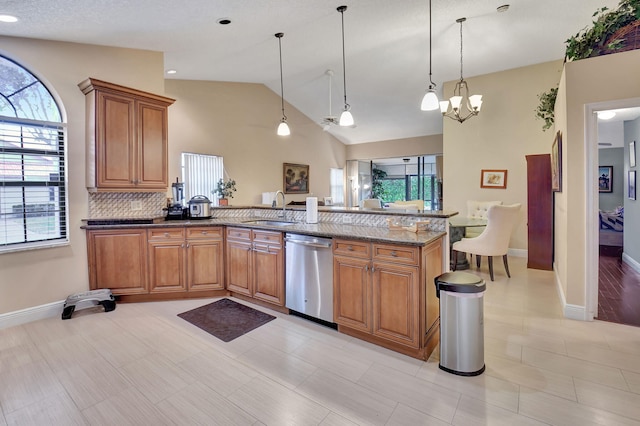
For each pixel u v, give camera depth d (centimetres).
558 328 288
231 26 353
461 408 186
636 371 220
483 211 569
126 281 357
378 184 1136
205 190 636
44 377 219
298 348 257
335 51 481
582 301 305
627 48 278
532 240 494
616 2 357
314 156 899
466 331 216
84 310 341
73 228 344
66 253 338
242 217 435
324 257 287
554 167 434
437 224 288
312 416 181
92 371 226
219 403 192
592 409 183
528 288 401
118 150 355
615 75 281
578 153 300
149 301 365
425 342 240
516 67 566
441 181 934
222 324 303
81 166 349
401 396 197
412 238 249
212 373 223
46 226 329
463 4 356
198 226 370
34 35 311
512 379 213
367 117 812
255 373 223
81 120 348
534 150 562
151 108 381
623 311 325
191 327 296
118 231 354
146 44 377
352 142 1011
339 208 380
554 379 212
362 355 247
